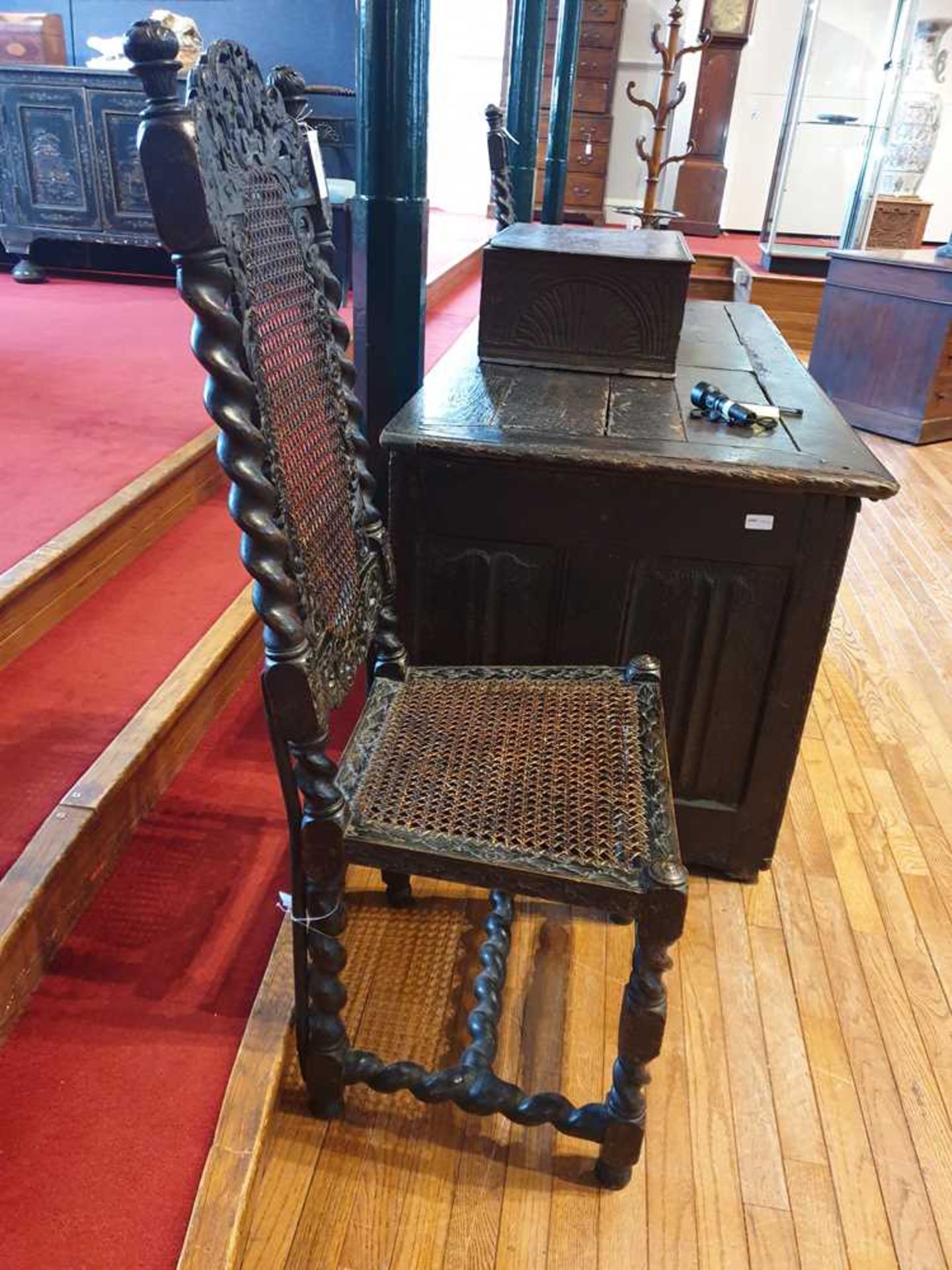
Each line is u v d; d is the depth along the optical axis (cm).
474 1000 145
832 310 454
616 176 683
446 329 418
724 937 160
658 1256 113
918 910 169
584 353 176
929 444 434
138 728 152
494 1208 117
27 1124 108
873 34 610
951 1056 141
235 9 418
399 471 143
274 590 96
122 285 433
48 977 127
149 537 216
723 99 624
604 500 141
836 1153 127
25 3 429
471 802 112
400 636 158
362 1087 131
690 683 154
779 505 137
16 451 228
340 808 106
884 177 589
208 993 126
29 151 380
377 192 175
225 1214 100
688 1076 136
